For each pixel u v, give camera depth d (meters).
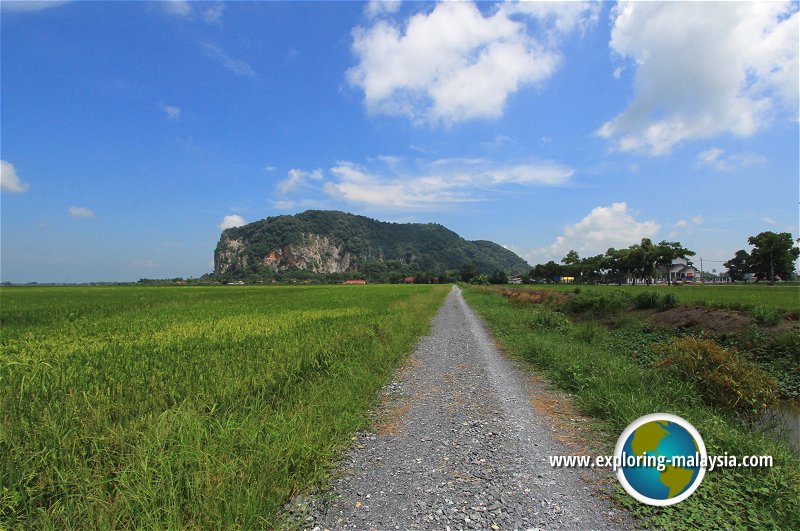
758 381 7.46
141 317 18.66
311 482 4.41
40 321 20.14
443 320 21.91
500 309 25.86
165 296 42.56
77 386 6.08
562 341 12.75
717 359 7.72
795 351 11.13
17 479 3.88
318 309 22.58
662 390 7.18
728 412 6.97
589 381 7.72
